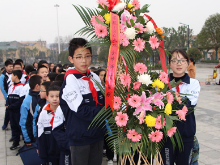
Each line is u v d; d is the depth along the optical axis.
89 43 1.56
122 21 1.60
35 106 2.99
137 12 1.75
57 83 2.60
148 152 1.72
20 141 4.20
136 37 1.68
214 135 4.05
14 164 3.21
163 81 1.67
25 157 2.62
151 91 1.70
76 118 1.70
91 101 1.75
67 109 1.74
